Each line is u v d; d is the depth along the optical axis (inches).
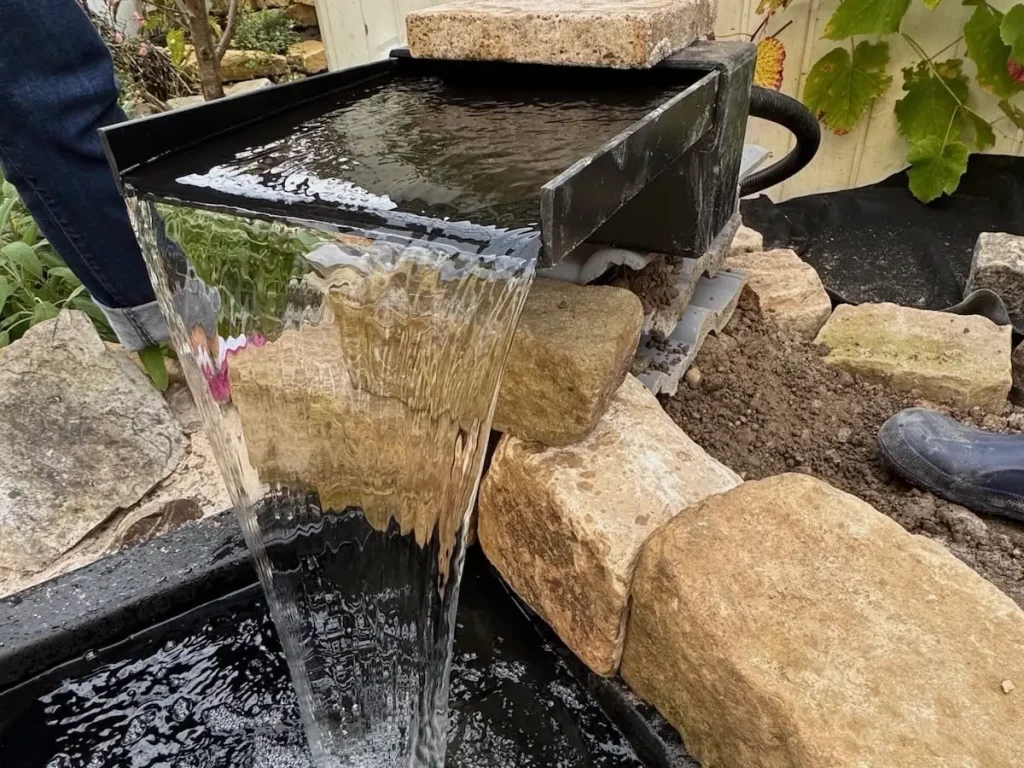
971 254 104.3
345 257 44.1
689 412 68.9
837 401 72.3
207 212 45.6
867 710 36.4
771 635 40.1
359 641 58.4
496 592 62.0
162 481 71.3
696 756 45.4
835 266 105.6
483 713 54.3
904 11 99.7
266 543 59.6
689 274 70.7
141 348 77.5
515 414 55.1
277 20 152.9
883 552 43.9
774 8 108.3
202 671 58.8
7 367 73.3
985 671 37.8
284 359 57.4
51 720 55.6
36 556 63.6
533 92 60.1
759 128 117.1
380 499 59.1
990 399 72.4
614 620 48.1
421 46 61.2
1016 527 61.2
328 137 53.4
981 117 110.0
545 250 33.3
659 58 54.5
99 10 143.2
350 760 52.8
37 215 67.1
